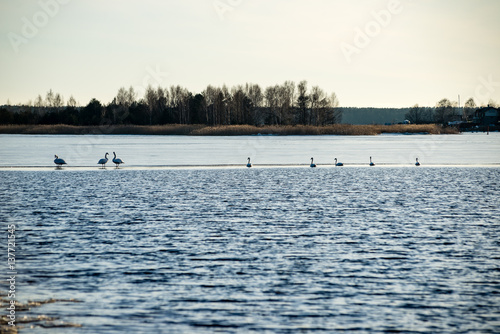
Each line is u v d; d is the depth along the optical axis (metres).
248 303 24.38
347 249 33.12
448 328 22.03
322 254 31.98
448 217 43.59
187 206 48.62
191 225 40.03
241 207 48.12
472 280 27.44
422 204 50.25
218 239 35.59
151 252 32.38
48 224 40.31
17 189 59.84
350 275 28.12
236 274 28.27
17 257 31.31
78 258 31.12
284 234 37.09
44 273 28.41
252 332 21.58
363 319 22.77
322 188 61.75
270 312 23.44
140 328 21.91
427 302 24.58
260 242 34.88
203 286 26.52
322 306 24.09
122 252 32.38
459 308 23.92
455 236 36.62
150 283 26.94
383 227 39.50
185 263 30.19
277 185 64.44
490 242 34.97
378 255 31.81
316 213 45.19
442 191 59.41
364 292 25.72
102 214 44.50
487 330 21.86
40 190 59.16
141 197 54.16
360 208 47.84
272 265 29.80
